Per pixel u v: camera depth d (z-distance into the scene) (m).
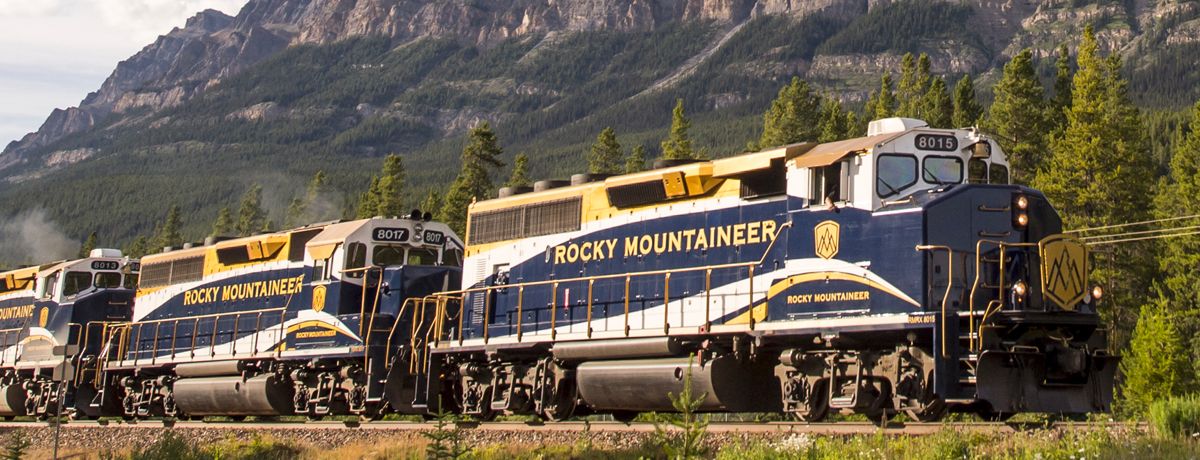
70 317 38.94
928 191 19.80
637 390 22.52
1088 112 57.16
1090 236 55.91
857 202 20.00
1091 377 19.20
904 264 19.17
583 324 24.75
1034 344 19.02
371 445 23.89
